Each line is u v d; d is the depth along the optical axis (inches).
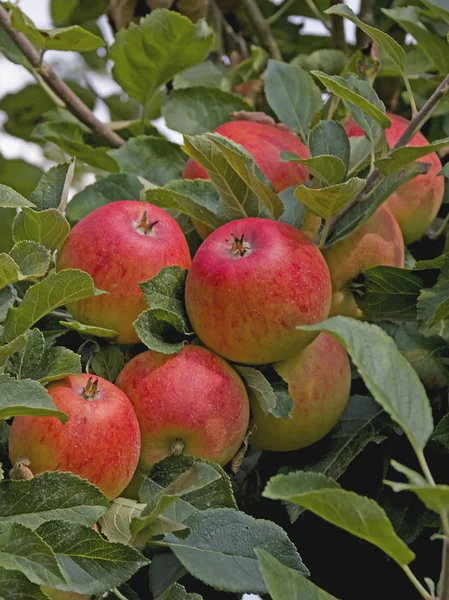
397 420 17.6
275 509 27.5
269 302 22.9
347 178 26.3
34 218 24.2
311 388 24.6
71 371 21.8
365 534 17.7
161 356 23.3
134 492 23.3
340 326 18.3
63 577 18.7
